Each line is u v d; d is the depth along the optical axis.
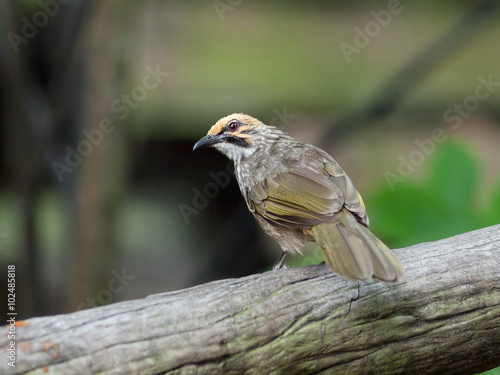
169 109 16.91
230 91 17.36
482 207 8.45
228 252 16.14
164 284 17.05
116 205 12.73
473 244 6.36
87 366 4.75
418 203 8.24
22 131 13.05
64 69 12.67
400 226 8.23
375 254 6.02
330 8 21.20
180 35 18.19
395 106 14.77
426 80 18.88
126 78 12.51
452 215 8.16
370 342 5.62
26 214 13.43
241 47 18.98
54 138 14.24
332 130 14.91
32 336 4.77
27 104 12.99
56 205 16.94
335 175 8.09
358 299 5.65
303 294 5.59
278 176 8.32
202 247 17.97
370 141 17.64
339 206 7.28
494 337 5.95
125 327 4.96
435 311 5.77
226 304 5.31
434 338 5.77
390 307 5.66
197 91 17.16
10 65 12.65
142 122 14.79
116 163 12.61
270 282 5.64
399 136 17.89
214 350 5.10
